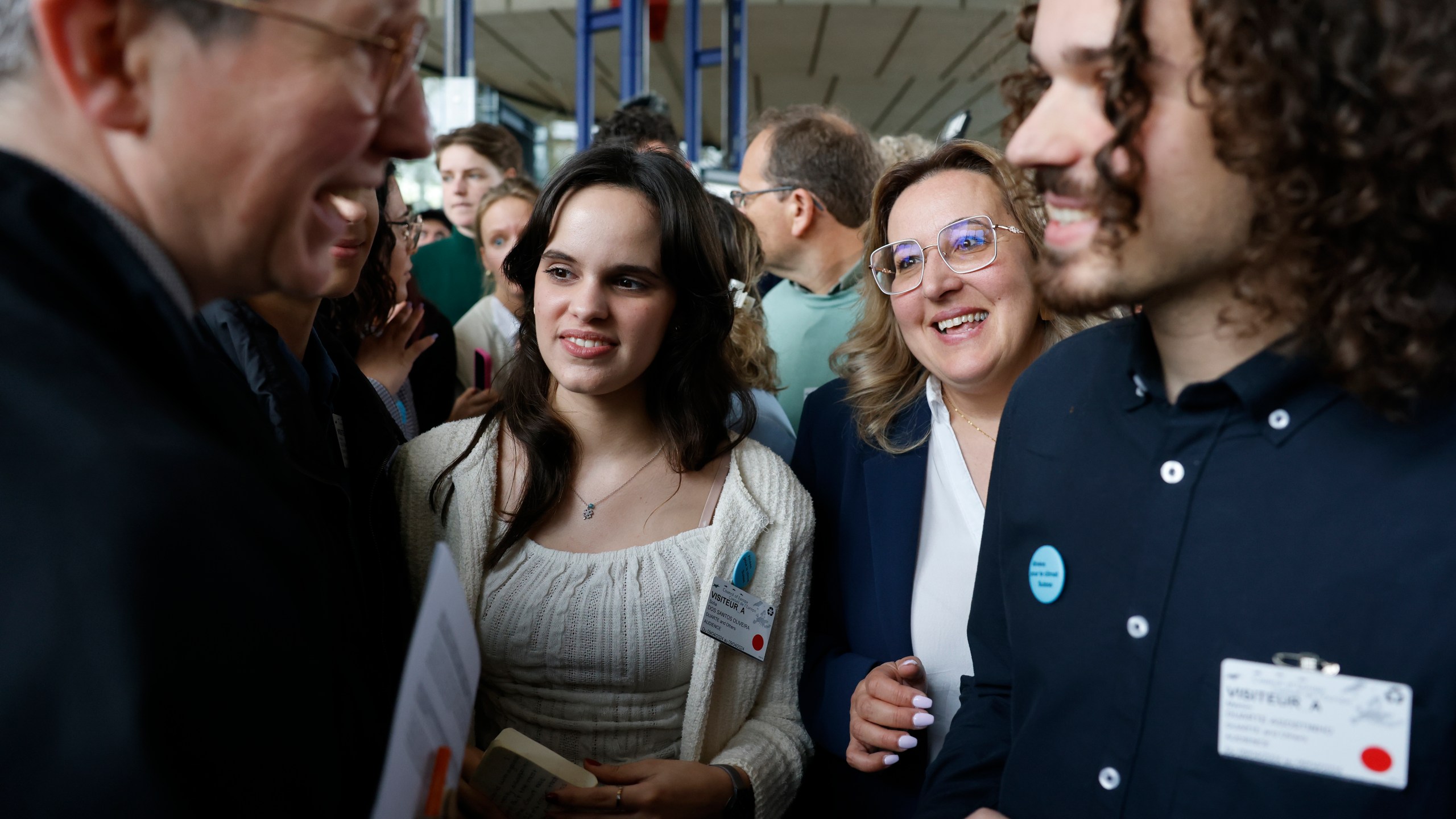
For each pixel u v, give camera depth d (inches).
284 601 22.3
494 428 57.6
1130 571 32.8
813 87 604.4
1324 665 27.6
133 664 18.1
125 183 23.3
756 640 54.6
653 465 57.3
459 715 30.5
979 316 57.3
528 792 46.9
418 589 55.9
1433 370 25.8
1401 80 22.7
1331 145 23.8
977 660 45.3
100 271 22.3
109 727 17.8
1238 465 30.3
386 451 57.5
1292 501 28.9
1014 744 37.1
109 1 21.2
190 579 19.5
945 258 56.6
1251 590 29.3
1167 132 25.8
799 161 102.5
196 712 19.2
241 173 23.7
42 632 18.1
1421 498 26.7
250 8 22.2
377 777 27.0
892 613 58.7
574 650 52.9
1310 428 29.0
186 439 21.2
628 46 246.2
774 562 56.5
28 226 21.0
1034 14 32.1
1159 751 30.9
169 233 24.2
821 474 66.1
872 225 64.4
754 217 105.8
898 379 63.6
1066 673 34.7
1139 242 27.2
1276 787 28.1
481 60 494.9
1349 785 26.9
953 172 58.9
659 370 57.4
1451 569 25.9
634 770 50.2
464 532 54.5
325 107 24.0
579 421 57.2
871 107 653.9
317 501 42.7
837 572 62.9
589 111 262.5
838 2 438.9
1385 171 23.7
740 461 59.3
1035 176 30.3
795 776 55.7
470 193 148.8
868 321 65.6
